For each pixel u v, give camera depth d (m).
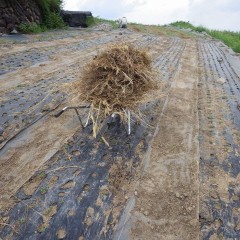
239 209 3.53
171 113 5.76
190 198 3.66
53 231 3.19
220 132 5.20
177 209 3.50
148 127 5.12
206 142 4.86
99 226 3.26
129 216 3.38
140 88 4.44
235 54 13.98
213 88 7.56
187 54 12.16
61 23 19.77
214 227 3.29
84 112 5.52
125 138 4.73
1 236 3.12
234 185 3.91
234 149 4.71
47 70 8.18
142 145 4.64
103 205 3.52
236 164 4.34
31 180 3.88
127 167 4.14
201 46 15.38
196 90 7.26
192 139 4.90
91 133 4.85
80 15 21.70
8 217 3.34
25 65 8.58
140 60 4.62
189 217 3.40
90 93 4.29
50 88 6.66
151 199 3.63
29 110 5.61
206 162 4.35
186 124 5.38
